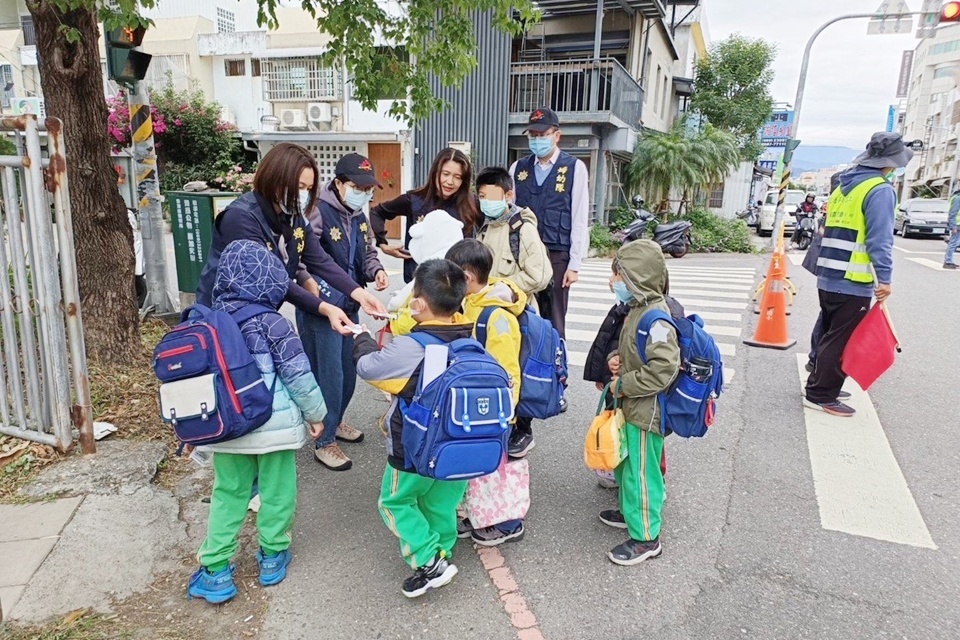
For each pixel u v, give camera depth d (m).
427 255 3.26
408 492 2.49
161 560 2.80
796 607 2.57
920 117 62.72
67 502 3.13
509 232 3.56
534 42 17.25
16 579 2.61
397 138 15.30
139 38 5.41
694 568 2.82
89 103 4.39
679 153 15.85
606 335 3.21
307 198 2.95
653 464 2.83
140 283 6.55
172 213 5.79
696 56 25.19
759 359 6.04
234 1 21.75
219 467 2.49
